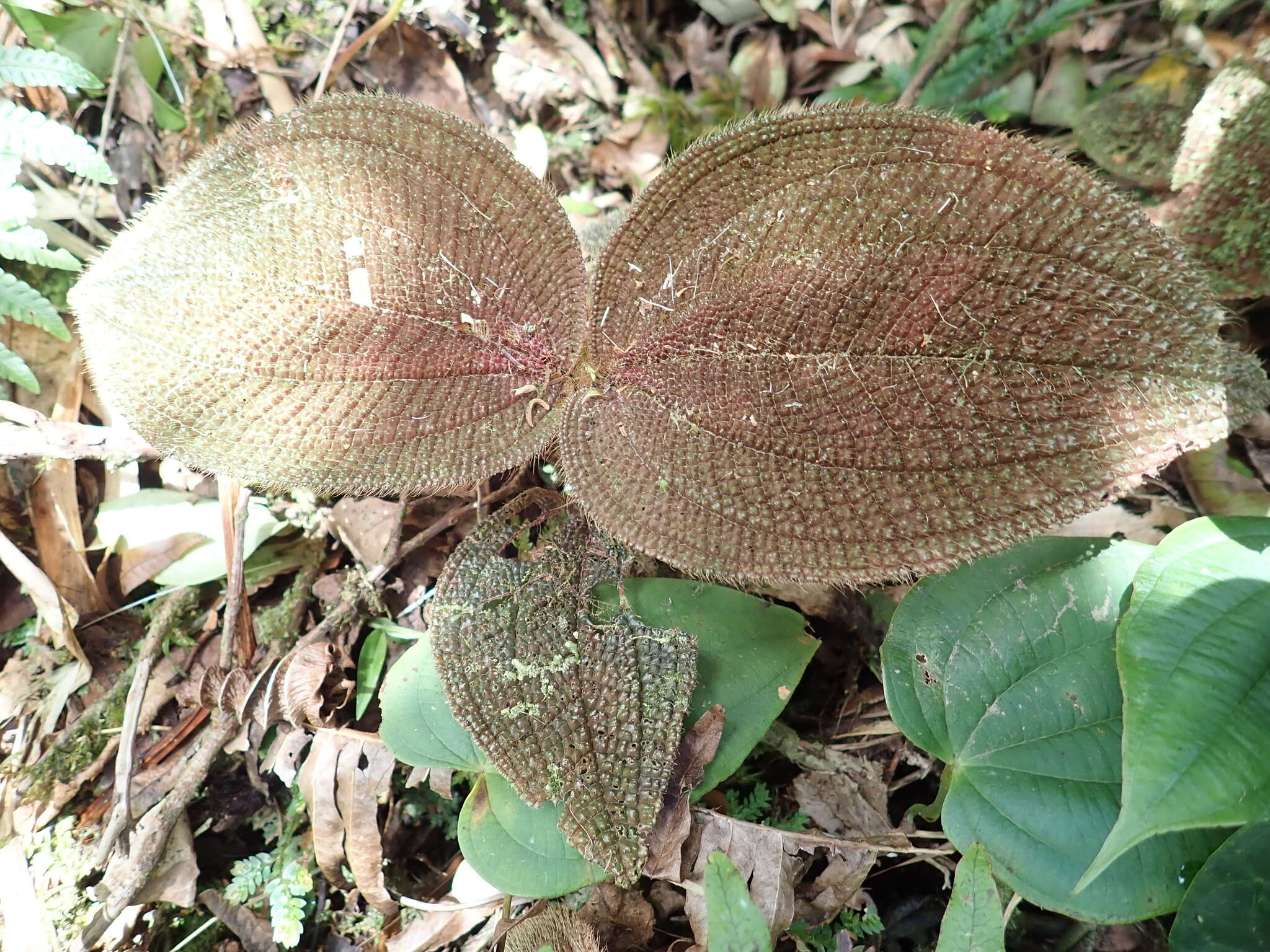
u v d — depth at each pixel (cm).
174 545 31
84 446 28
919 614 24
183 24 34
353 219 24
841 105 22
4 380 31
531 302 25
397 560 30
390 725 26
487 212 24
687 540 23
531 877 23
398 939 27
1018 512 21
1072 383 20
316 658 28
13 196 26
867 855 25
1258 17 32
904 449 22
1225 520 22
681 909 26
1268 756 19
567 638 25
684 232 23
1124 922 21
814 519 22
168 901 27
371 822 27
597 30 37
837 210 22
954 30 34
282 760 28
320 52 35
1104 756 23
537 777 23
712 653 25
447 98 37
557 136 38
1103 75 34
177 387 23
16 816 28
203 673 30
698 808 25
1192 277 20
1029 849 22
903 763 29
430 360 25
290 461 24
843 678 30
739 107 37
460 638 25
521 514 30
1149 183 31
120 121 34
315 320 24
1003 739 23
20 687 30
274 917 27
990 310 21
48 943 26
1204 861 21
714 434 23
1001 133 20
